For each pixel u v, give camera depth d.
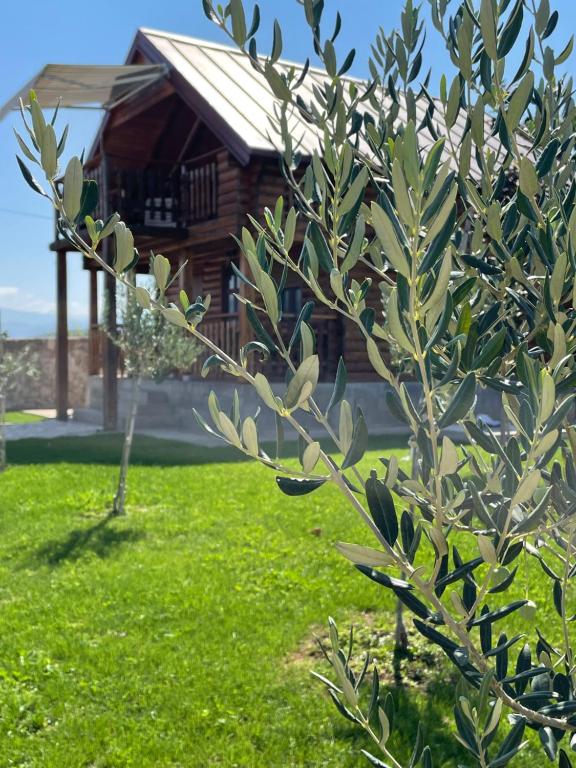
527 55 1.41
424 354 1.01
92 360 21.31
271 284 1.19
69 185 1.17
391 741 4.18
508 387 1.38
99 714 4.57
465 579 1.55
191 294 17.06
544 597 5.92
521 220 1.49
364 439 1.14
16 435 17.30
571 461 1.39
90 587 6.57
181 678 4.96
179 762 4.12
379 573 1.27
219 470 11.67
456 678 4.88
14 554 7.61
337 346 17.58
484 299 1.54
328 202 1.63
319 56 1.70
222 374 16.80
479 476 1.43
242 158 14.28
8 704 4.66
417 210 0.95
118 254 1.22
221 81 16.28
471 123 1.39
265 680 4.91
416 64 1.83
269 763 4.08
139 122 18.59
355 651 5.33
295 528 8.35
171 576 6.83
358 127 1.89
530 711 1.36
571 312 1.37
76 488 10.41
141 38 17.19
